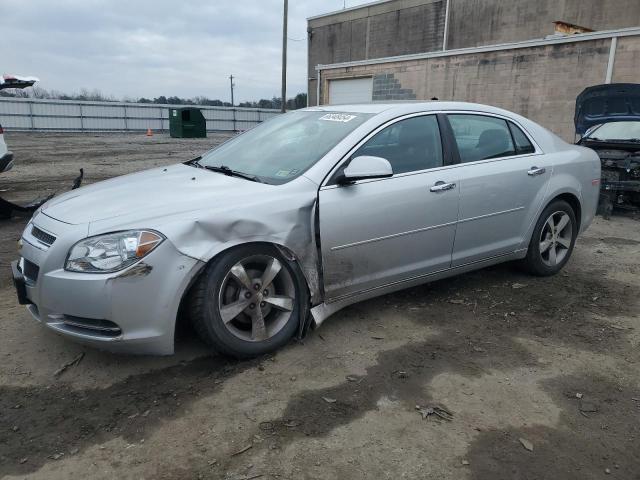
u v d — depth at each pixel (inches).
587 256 233.5
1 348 137.8
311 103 1233.4
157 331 117.8
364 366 131.2
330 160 141.0
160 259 115.3
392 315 161.8
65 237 116.9
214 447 100.8
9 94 1579.7
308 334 147.5
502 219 175.2
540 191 184.7
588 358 137.9
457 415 112.1
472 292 182.5
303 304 138.9
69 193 147.1
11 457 97.7
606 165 323.6
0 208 284.7
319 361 133.0
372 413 112.0
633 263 223.1
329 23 1625.2
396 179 149.1
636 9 962.1
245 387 120.9
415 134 158.2
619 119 365.4
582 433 107.2
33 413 111.0
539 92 629.9
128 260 113.3
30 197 376.8
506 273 203.3
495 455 99.9
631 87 346.6
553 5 1077.1
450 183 158.6
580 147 210.8
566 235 202.4
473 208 165.3
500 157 176.9
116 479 92.5
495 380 126.2
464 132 169.9
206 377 125.0
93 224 118.0
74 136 1354.6
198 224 119.3
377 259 147.1
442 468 96.1
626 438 105.9
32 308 128.6
